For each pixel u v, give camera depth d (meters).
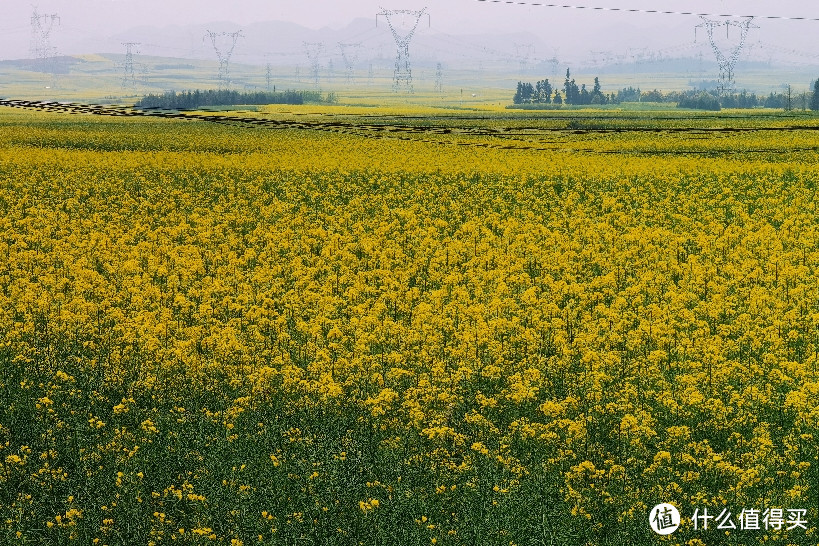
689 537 11.06
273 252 27.41
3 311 19.83
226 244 28.36
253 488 11.96
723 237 28.36
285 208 36.16
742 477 11.98
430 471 12.55
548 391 15.64
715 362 16.47
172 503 11.80
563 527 11.17
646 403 15.02
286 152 57.28
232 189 40.66
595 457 13.18
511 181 42.75
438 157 53.09
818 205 35.47
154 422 14.15
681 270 24.22
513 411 14.72
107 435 13.52
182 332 18.36
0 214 34.47
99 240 28.86
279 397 15.23
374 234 30.44
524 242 28.31
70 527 11.12
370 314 19.77
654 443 13.55
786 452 12.94
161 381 15.78
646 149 59.84
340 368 16.31
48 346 17.62
